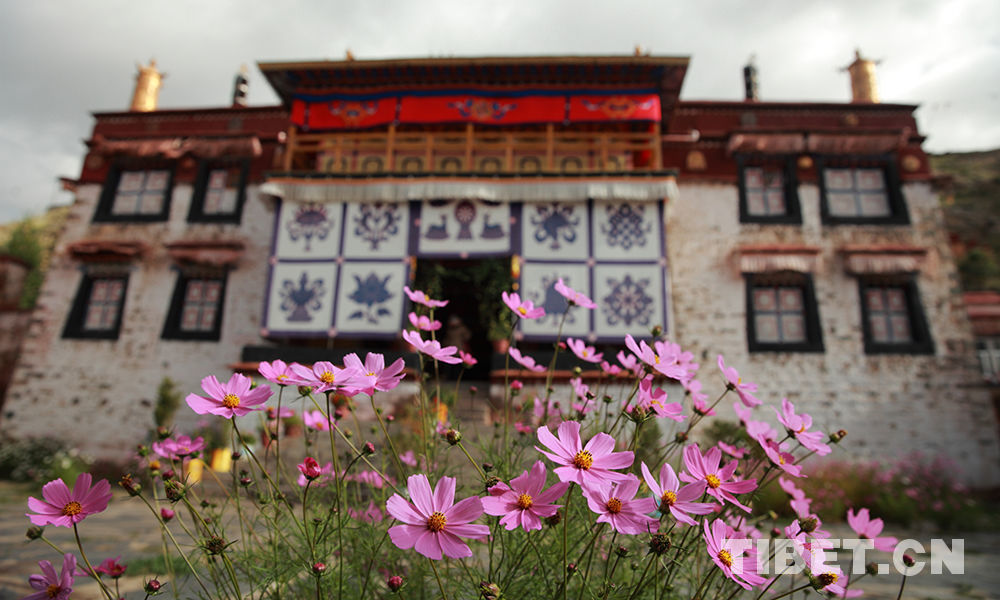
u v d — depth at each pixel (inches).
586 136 425.1
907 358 430.6
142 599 123.6
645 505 46.9
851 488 323.6
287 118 540.4
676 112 495.8
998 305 576.7
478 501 46.0
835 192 473.4
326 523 60.7
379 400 330.6
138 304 481.7
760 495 66.4
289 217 408.8
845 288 447.8
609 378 96.1
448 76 437.1
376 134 438.6
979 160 2119.8
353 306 390.6
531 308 85.2
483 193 399.2
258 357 362.0
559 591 53.3
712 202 471.2
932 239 454.0
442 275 426.3
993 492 399.2
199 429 317.4
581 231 397.1
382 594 72.7
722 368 72.2
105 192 514.3
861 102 493.7
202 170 510.6
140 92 588.1
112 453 442.9
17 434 455.5
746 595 73.0
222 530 67.8
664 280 385.1
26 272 733.9
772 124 504.4
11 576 151.5
